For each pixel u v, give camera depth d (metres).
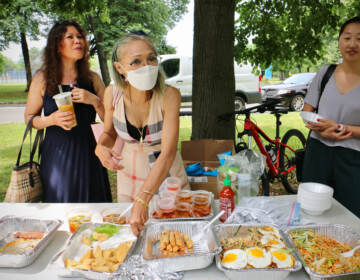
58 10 4.71
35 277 1.17
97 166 2.33
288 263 1.16
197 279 1.15
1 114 11.16
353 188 2.05
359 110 2.03
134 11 16.00
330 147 2.13
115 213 1.54
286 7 4.47
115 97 1.75
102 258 1.20
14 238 1.40
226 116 3.22
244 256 1.19
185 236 1.34
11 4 4.79
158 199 1.64
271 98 9.95
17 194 2.03
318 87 2.26
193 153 2.74
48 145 2.19
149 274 1.14
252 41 4.73
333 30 4.55
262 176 3.12
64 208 1.73
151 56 1.54
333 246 1.30
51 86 2.16
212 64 3.41
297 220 1.49
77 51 2.15
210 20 3.32
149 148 1.86
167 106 1.71
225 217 1.53
